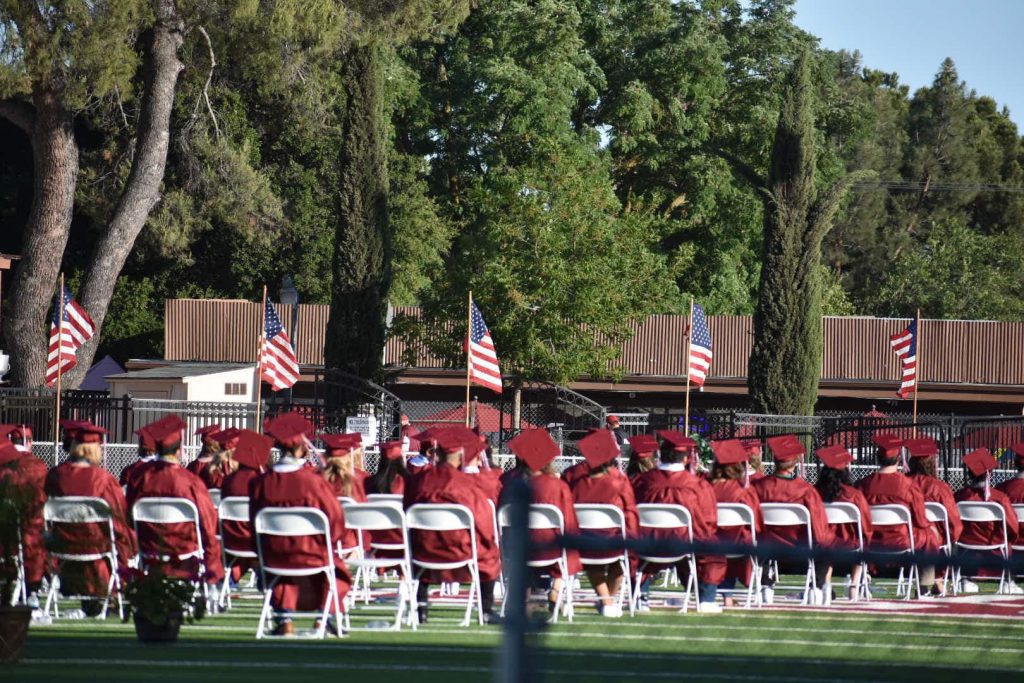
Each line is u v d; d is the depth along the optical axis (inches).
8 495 773.3
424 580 997.2
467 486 991.0
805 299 3063.5
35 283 3193.9
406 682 676.1
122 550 950.4
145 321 4739.2
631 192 4677.7
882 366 4052.7
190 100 4229.8
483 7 4921.3
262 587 938.7
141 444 1112.8
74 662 760.3
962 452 2198.6
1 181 4771.2
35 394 2541.8
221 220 4463.6
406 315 3400.6
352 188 3041.3
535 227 3203.7
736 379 3964.1
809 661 470.3
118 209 3189.0
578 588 1272.1
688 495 1052.5
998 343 4028.1
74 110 3270.2
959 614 797.9
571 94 4835.1
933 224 6510.8
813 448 2571.4
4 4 2817.4
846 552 321.7
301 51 3329.2
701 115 5049.2
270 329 2421.3
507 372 3225.9
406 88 4817.9
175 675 704.4
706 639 470.3
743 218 5036.9
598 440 1039.0
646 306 3348.9
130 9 2886.3
